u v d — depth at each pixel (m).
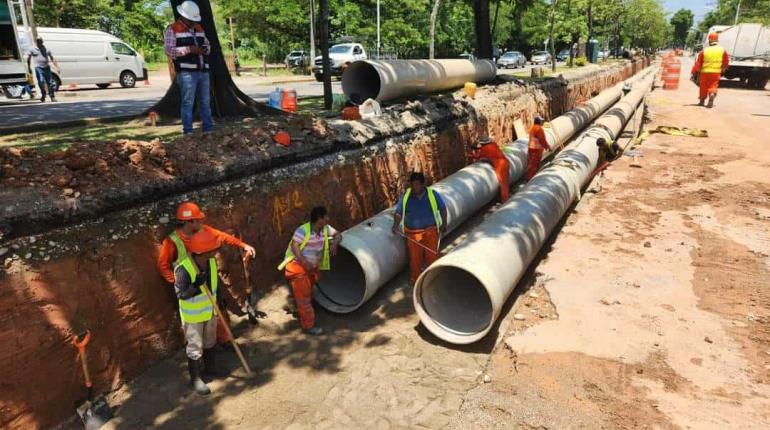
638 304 5.48
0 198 4.05
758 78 26.92
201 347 4.68
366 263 5.97
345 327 5.89
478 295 6.10
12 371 3.88
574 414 3.98
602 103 19.59
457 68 13.86
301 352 5.38
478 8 17.75
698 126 15.85
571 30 43.38
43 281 4.11
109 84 21.92
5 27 14.40
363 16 36.69
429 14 39.62
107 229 4.64
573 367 4.51
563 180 8.20
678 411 3.94
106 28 39.97
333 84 22.86
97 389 4.44
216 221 5.62
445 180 8.66
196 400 4.62
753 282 5.89
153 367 4.94
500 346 5.06
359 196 7.88
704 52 19.50
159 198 5.13
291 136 7.12
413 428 4.23
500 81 16.62
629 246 6.98
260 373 5.02
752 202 8.67
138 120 9.05
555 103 18.77
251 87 20.80
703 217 8.03
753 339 4.82
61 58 19.53
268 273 6.33
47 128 8.13
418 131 9.84
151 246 4.95
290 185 6.70
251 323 5.78
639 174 10.67
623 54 60.19
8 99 15.51
